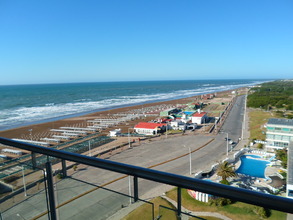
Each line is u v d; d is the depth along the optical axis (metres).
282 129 26.31
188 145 30.06
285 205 1.54
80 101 95.25
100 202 3.18
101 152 27.67
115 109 71.06
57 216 3.24
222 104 77.19
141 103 87.50
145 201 2.73
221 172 17.72
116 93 137.75
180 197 2.49
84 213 3.21
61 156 2.82
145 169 2.19
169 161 24.03
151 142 32.12
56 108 74.12
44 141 36.75
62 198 3.32
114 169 2.38
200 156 25.48
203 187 1.88
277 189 16.78
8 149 30.61
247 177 19.53
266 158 24.55
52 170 3.15
